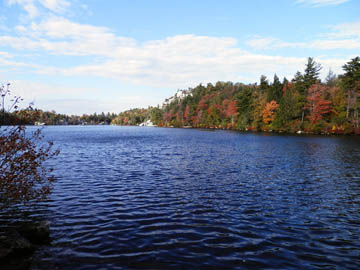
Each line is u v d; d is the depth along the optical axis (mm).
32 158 9727
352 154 31875
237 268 7164
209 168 22625
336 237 9305
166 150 37188
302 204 12961
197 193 14734
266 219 10914
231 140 54969
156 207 12219
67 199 13258
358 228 10125
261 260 7621
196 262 7426
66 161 26172
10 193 9586
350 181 17875
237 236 9219
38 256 7539
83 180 17641
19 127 9305
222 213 11555
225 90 164500
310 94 81250
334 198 14016
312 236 9352
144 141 54531
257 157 29500
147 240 8758
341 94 76812
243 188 15945
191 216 11109
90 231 9391
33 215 10898
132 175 19484
